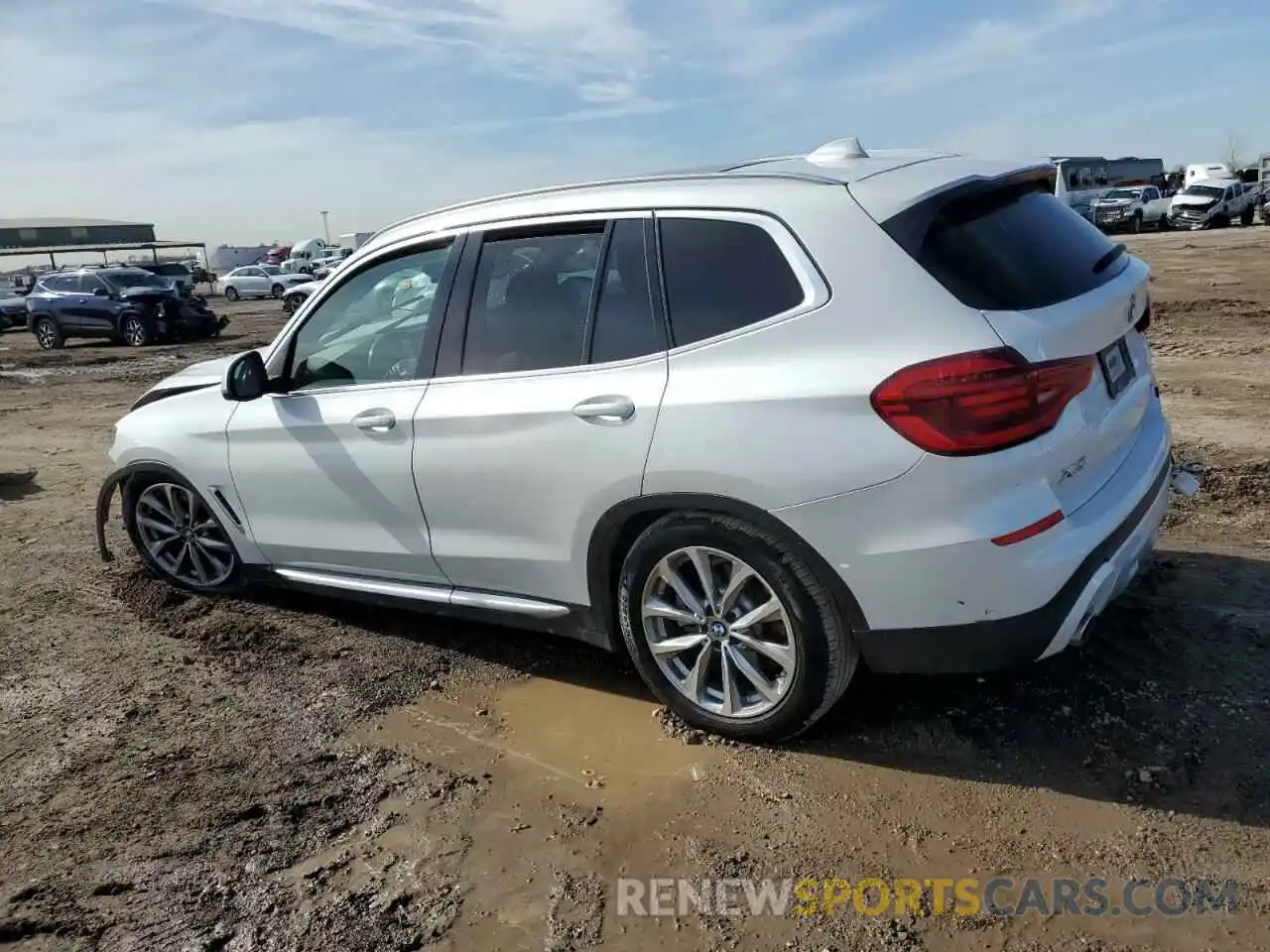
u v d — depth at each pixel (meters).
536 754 3.32
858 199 2.91
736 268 3.03
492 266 3.57
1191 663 3.53
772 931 2.46
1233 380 8.74
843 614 2.93
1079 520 2.82
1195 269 19.92
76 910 2.66
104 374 16.03
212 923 2.59
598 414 3.15
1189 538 4.71
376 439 3.77
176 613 4.71
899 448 2.70
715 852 2.76
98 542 5.64
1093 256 3.21
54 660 4.26
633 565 3.26
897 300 2.77
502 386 3.43
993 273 2.80
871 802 2.92
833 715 3.37
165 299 21.05
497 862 2.78
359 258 3.97
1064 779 2.96
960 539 2.68
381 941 2.50
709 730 3.31
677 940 2.45
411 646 4.21
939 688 3.49
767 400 2.86
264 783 3.23
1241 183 38.50
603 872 2.71
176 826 3.01
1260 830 2.70
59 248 65.00
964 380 2.62
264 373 4.08
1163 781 2.92
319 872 2.78
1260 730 3.12
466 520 3.61
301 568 4.36
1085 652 3.64
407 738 3.47
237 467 4.31
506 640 4.21
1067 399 2.76
